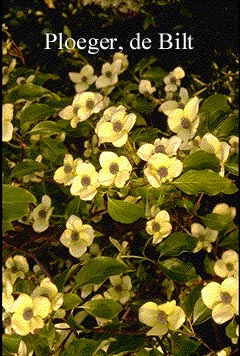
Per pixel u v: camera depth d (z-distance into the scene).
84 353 1.10
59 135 1.55
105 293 1.38
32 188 1.54
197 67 2.14
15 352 1.17
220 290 1.12
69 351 1.10
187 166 1.17
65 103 1.50
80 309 1.52
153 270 1.63
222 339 1.84
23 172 1.33
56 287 1.15
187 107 1.22
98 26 2.15
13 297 1.26
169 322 1.15
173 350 1.18
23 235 1.43
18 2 2.15
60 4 2.15
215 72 2.01
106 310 1.17
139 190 1.21
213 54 2.12
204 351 1.81
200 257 1.91
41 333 1.13
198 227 1.47
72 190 1.19
